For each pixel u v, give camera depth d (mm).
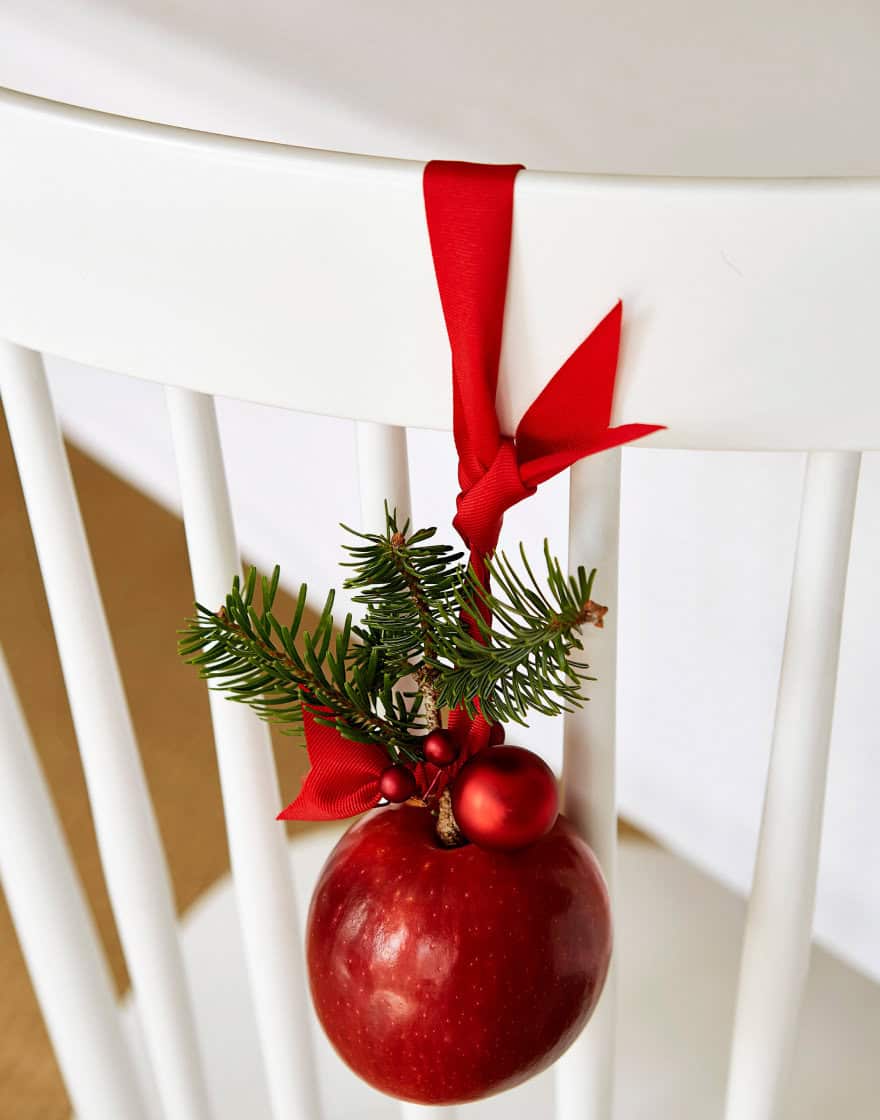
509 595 502
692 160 710
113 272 520
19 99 506
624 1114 755
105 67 904
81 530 598
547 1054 552
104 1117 735
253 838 647
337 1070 791
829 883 985
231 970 836
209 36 821
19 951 1261
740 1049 673
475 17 729
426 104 758
